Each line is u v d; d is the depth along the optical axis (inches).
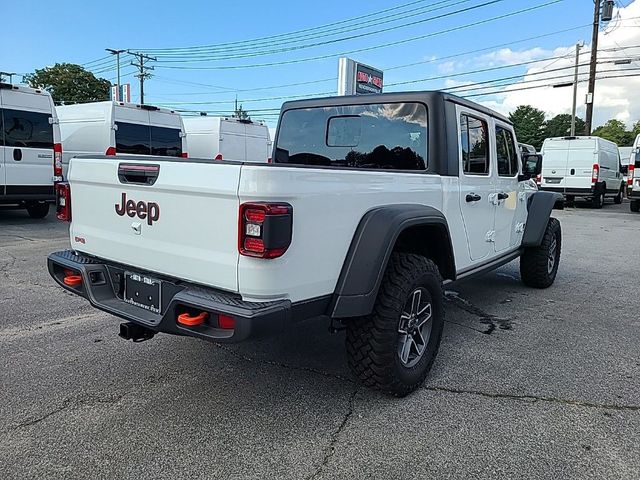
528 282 245.3
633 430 113.7
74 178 133.8
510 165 201.6
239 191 95.0
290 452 103.0
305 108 177.8
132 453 101.5
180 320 102.2
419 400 126.6
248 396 126.6
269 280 96.8
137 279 120.0
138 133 478.0
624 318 198.5
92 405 120.2
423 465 99.6
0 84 378.0
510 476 96.7
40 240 343.0
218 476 95.0
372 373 121.6
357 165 165.8
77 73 1561.3
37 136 402.6
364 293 112.2
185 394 126.9
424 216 128.6
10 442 104.1
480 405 124.3
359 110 164.1
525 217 225.0
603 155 745.6
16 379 133.0
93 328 173.0
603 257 336.8
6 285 227.1
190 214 104.8
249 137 608.7
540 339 172.6
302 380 136.3
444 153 148.6
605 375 143.2
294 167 99.3
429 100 148.9
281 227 95.0
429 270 128.7
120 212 121.2
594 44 958.4
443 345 165.6
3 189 385.7
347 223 112.0
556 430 113.2
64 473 94.8
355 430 111.9
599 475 97.2
